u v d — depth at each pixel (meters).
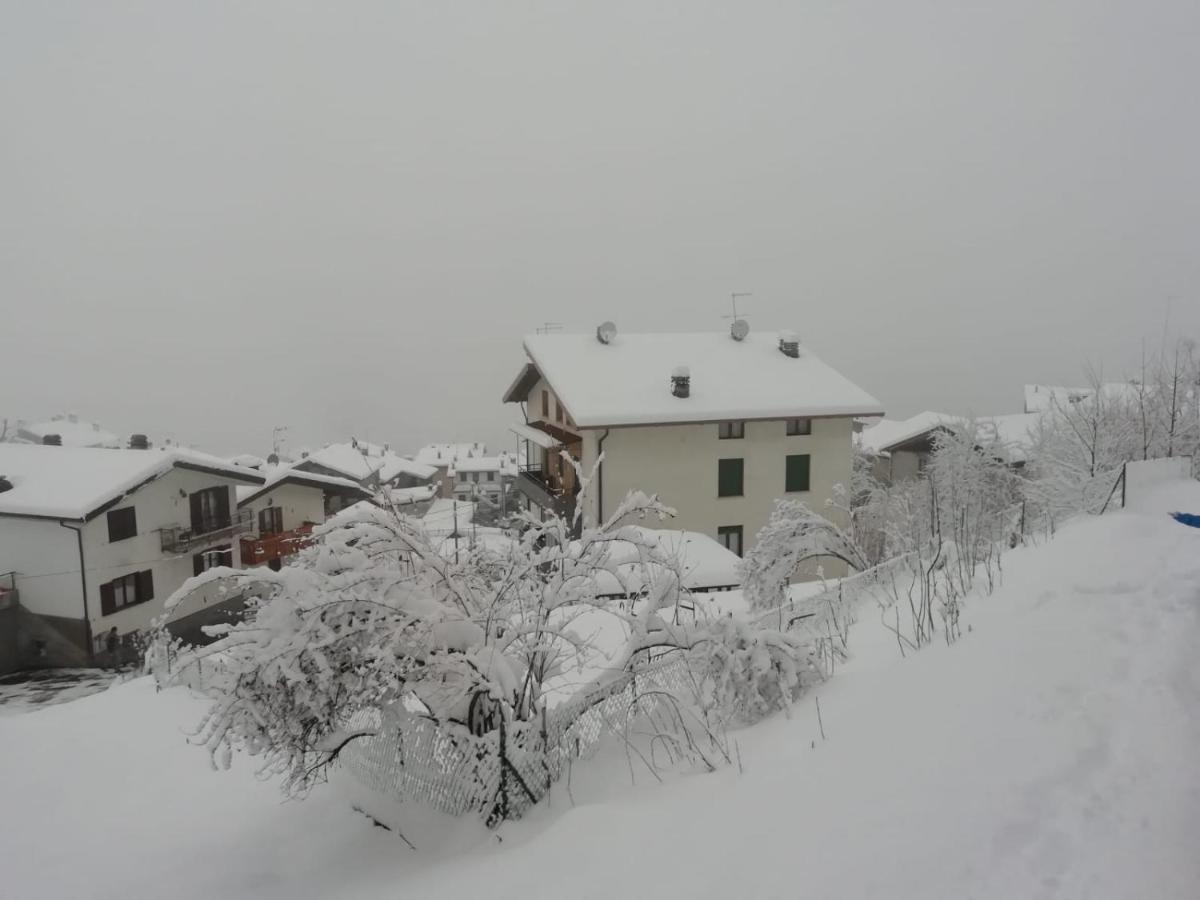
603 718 6.19
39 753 9.13
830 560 21.11
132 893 5.48
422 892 4.55
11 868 6.14
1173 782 3.24
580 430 20.89
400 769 6.25
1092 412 14.66
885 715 4.60
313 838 6.02
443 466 79.50
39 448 24.61
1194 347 14.25
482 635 5.93
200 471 24.92
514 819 5.38
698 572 16.56
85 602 21.05
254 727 5.27
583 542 6.25
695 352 25.34
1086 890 2.82
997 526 14.02
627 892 3.74
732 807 4.25
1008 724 3.95
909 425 33.16
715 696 5.89
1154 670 3.99
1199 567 5.00
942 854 3.21
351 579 5.41
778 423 22.83
